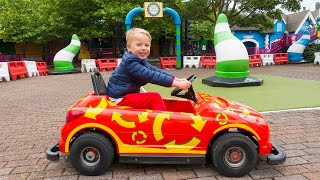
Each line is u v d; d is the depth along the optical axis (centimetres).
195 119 331
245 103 700
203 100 364
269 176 328
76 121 334
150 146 333
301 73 1417
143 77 338
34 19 2230
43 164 372
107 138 337
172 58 2045
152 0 2241
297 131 480
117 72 355
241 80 985
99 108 337
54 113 657
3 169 359
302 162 364
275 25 3450
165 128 330
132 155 334
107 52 2958
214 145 328
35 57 3003
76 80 1341
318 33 2364
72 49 1819
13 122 585
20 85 1185
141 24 2120
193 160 335
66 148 338
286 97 766
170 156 334
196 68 1911
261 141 331
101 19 2238
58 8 2231
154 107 342
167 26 2370
